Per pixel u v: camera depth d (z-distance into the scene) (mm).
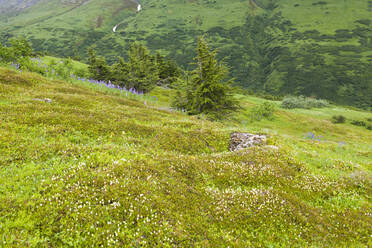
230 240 5875
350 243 6398
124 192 6410
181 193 7398
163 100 64438
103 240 5098
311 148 18641
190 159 10336
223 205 7281
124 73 67625
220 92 34719
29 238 4707
